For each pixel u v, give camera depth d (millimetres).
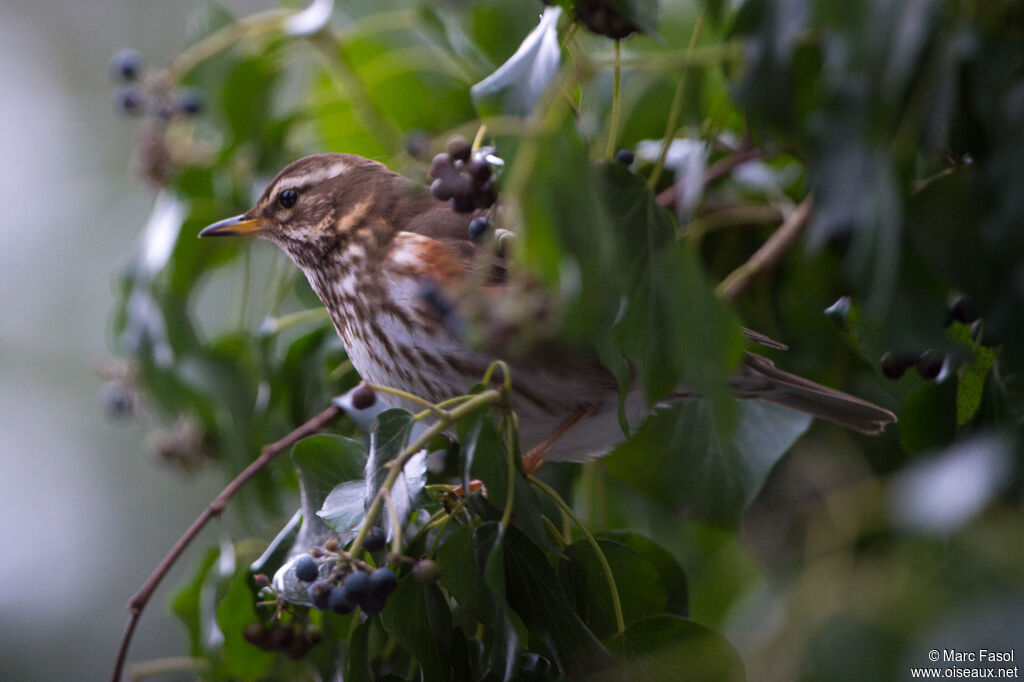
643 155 8930
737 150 8945
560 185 4902
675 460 8555
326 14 9500
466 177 6191
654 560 7344
